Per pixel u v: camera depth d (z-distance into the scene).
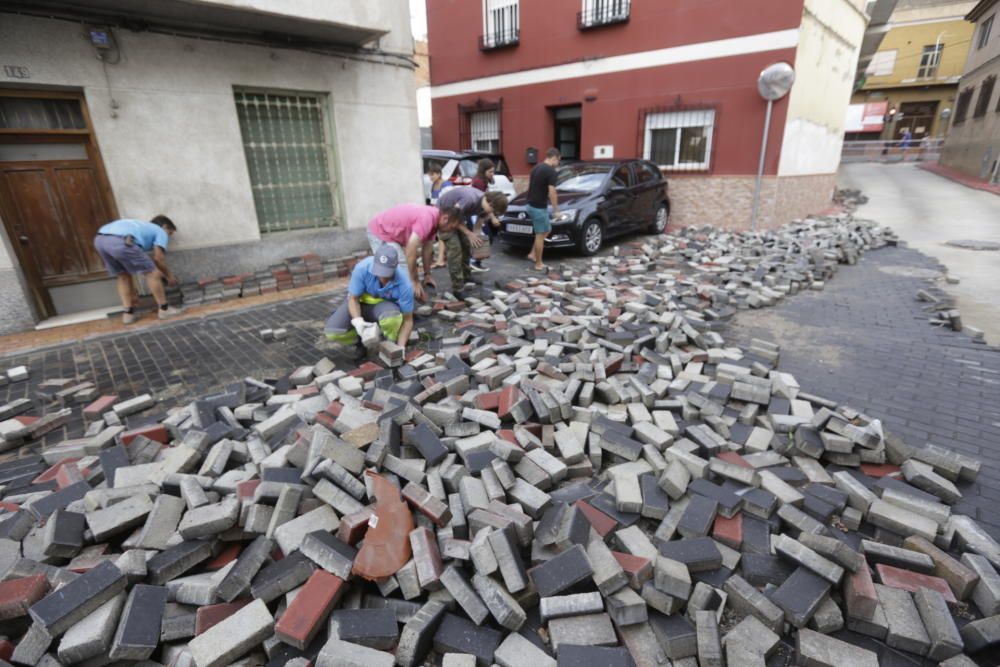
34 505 2.60
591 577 2.10
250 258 7.44
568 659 1.78
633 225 10.11
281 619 1.89
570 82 12.98
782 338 5.09
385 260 4.15
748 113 10.80
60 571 2.15
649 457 2.88
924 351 4.65
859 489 2.63
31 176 5.95
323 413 3.18
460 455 2.91
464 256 6.64
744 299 6.05
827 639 1.90
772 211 10.99
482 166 8.04
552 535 2.31
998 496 2.76
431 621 1.95
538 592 2.09
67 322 6.14
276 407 3.66
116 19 5.86
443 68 15.31
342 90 7.81
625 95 12.24
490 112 14.94
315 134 7.95
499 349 4.48
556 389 3.54
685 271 7.71
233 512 2.31
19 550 2.34
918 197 16.55
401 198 8.84
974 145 21.20
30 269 6.11
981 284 6.85
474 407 3.40
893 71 35.78
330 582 2.04
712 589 2.06
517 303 5.92
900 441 2.99
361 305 4.58
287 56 7.20
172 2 5.62
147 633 1.90
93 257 6.51
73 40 5.67
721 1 10.58
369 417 3.11
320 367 4.33
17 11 5.32
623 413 3.42
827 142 13.35
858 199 16.14
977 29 23.33
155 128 6.37
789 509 2.49
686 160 11.94
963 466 2.83
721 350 4.44
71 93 5.91
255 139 7.39
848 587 2.04
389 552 2.20
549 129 13.91
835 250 8.31
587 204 8.75
